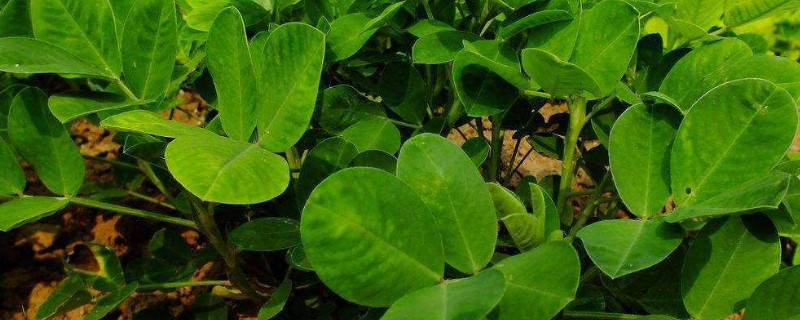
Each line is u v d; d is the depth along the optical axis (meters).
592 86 0.39
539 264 0.34
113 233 0.63
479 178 0.37
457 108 0.48
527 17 0.41
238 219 0.52
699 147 0.38
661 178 0.39
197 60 0.46
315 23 0.47
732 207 0.35
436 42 0.43
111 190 0.57
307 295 0.52
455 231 0.36
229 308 0.55
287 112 0.38
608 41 0.41
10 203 0.40
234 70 0.39
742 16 0.47
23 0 0.43
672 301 0.42
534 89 0.43
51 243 0.63
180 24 0.48
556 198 0.50
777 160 0.37
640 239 0.36
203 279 0.59
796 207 0.39
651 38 0.47
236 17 0.38
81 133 0.76
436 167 0.36
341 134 0.46
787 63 0.41
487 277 0.34
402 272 0.35
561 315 0.41
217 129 0.43
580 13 0.41
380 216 0.34
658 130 0.39
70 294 0.45
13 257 0.61
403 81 0.46
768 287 0.36
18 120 0.41
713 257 0.38
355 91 0.46
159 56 0.41
